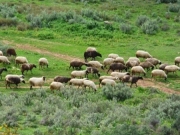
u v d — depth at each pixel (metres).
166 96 104.19
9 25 174.88
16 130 72.50
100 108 88.69
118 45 157.12
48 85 113.56
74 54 145.62
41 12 189.12
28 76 120.50
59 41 159.62
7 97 95.12
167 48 156.62
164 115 84.31
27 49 148.12
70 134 71.50
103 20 186.12
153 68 127.56
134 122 77.62
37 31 168.88
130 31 173.75
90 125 76.50
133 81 113.06
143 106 92.12
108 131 70.56
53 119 79.00
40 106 88.06
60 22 177.00
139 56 138.75
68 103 94.12
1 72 117.31
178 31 178.00
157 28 178.88
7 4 198.00
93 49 142.62
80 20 178.75
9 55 135.38
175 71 125.69
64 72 125.69
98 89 109.88
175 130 72.31
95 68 120.44
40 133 71.44
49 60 136.88
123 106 90.88
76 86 110.94
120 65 124.81
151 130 72.44
